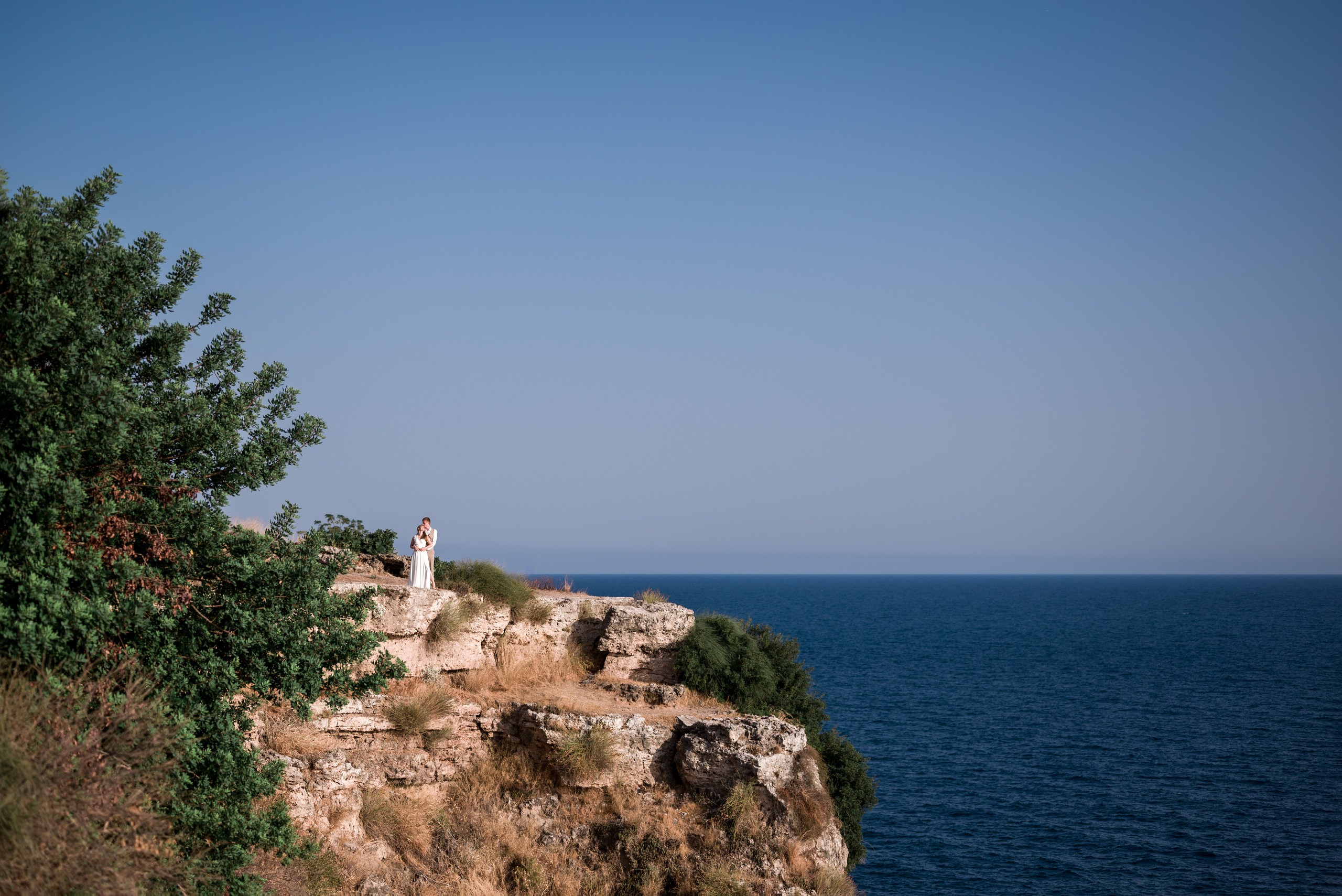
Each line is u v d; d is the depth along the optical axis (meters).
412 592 25.48
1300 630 173.50
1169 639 154.62
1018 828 47.06
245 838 14.87
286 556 16.56
